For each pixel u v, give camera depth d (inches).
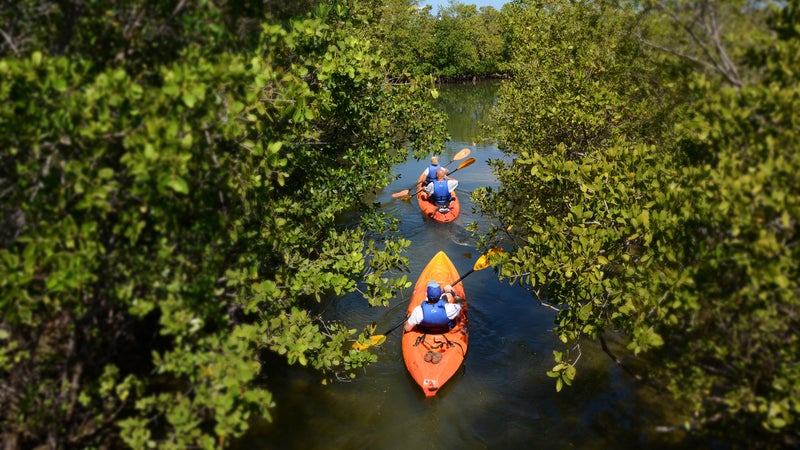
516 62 530.3
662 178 183.8
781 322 129.0
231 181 161.3
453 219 495.5
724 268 138.7
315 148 271.9
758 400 129.5
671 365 159.3
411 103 327.6
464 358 287.4
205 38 153.9
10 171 132.3
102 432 169.8
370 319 326.0
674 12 163.8
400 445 227.6
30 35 140.7
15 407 149.3
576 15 320.8
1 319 140.0
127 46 147.2
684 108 182.5
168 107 129.5
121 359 208.2
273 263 222.5
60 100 121.3
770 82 134.9
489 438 232.8
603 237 195.0
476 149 786.2
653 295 156.6
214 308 152.2
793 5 132.0
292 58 222.7
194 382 154.6
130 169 125.6
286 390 253.6
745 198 120.9
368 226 310.7
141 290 145.6
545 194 297.4
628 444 220.4
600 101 285.0
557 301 228.5
